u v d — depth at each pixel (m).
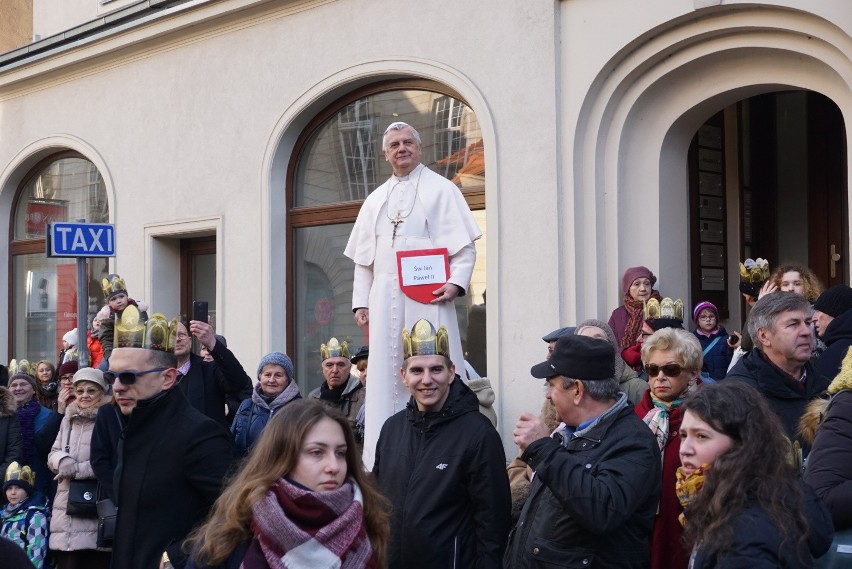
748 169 8.16
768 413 2.67
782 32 6.21
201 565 2.74
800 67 6.29
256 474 2.77
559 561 3.43
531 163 7.21
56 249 6.83
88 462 5.72
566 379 3.53
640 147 7.02
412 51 8.02
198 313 5.77
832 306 4.43
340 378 6.26
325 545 2.65
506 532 3.88
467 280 5.42
